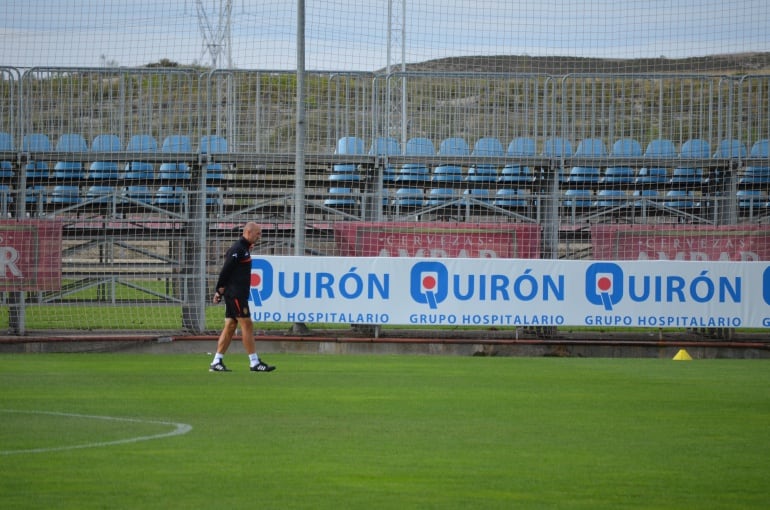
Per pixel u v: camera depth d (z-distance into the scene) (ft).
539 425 106.11
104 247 274.36
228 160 207.62
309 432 100.17
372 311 191.01
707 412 116.37
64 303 199.00
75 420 105.91
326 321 190.60
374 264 191.01
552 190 213.87
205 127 250.57
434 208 217.97
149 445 92.32
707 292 192.24
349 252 199.21
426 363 172.35
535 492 76.02
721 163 214.48
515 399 126.11
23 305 196.85
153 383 139.03
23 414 109.91
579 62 246.47
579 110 249.96
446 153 229.04
